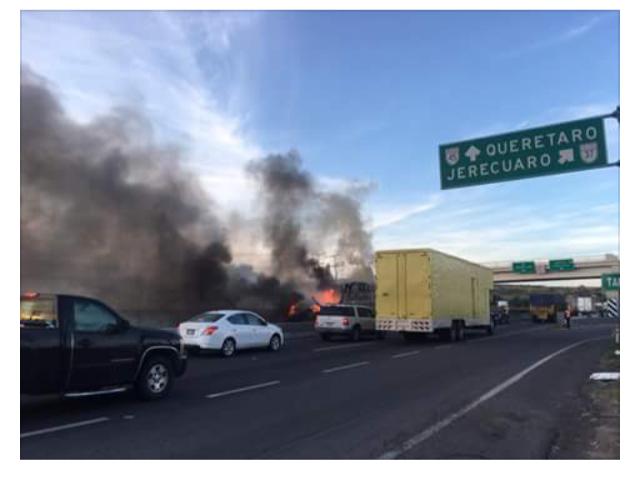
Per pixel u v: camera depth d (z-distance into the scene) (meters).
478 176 15.43
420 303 22.23
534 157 14.70
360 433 7.16
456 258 25.34
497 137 15.28
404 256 22.72
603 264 63.03
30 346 7.96
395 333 31.19
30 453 6.19
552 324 50.19
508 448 6.57
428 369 14.12
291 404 9.15
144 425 7.56
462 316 25.70
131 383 9.32
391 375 12.91
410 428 7.47
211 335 17.42
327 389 10.77
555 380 12.26
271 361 16.20
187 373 13.29
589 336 29.53
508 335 30.45
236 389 10.76
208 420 7.88
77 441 6.70
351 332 25.00
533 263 66.62
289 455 6.16
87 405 9.05
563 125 14.44
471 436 7.09
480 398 9.85
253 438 6.87
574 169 14.17
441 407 8.96
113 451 6.27
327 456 6.14
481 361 16.16
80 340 8.53
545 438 7.07
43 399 9.59
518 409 8.92
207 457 6.07
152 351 9.70
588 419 8.20
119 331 9.12
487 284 30.30
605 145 13.90
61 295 8.55
